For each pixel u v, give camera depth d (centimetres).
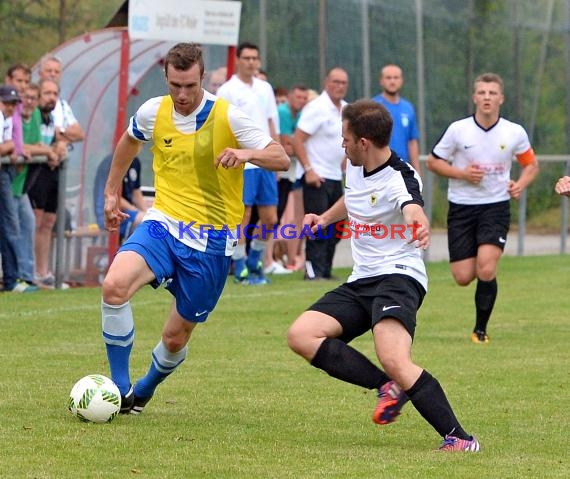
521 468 1213
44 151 2805
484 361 1970
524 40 5350
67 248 3053
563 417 1511
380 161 1372
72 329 2245
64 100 3133
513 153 2250
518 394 1673
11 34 4141
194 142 1430
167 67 1400
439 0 5022
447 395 1661
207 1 3133
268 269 3512
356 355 1353
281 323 2406
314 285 3127
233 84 2977
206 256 1441
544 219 5006
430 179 4234
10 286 2833
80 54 3291
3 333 2181
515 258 4159
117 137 3078
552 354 2050
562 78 5494
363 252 1401
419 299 1372
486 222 2219
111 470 1180
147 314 2514
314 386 1714
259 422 1456
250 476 1163
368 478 1158
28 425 1396
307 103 3241
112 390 1418
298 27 4503
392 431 1421
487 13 5200
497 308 2736
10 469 1177
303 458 1253
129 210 3069
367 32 4741
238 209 1465
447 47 5044
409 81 4878
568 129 5491
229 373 1819
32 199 2902
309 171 3117
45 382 1695
